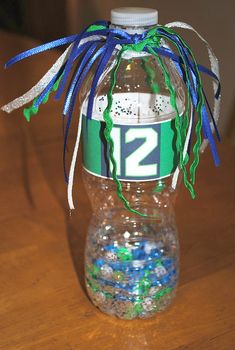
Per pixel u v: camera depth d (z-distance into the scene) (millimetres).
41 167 1037
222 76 1580
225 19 1527
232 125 1572
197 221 877
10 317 702
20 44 1640
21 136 1140
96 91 639
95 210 864
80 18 2121
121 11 603
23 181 996
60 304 725
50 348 656
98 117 620
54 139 1124
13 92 1323
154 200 844
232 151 1062
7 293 744
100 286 713
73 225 881
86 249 774
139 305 700
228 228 860
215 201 924
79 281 765
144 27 601
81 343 665
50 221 891
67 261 804
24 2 2379
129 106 665
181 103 690
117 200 856
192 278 766
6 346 658
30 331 681
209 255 807
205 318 700
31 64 1480
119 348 659
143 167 628
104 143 625
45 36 2311
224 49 1554
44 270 787
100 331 684
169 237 806
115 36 605
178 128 601
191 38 1653
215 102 694
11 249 830
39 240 848
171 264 741
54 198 949
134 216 835
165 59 686
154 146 621
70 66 599
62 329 686
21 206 928
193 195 638
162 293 713
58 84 647
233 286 751
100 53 618
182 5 1663
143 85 701
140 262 730
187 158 656
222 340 666
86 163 659
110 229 815
